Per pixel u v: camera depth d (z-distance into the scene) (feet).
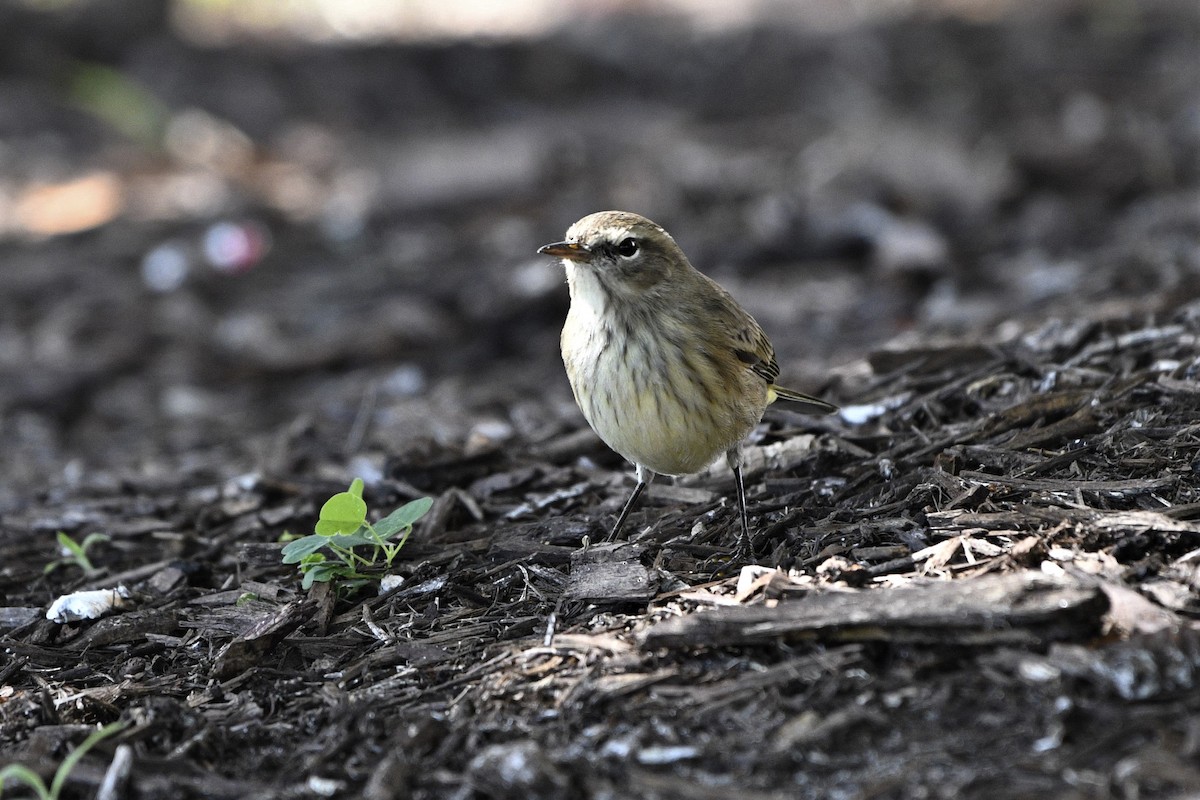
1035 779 20.06
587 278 28.91
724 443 30.12
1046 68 87.76
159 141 84.43
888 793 20.22
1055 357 37.68
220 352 58.08
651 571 28.25
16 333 60.08
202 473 43.19
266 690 26.30
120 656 28.78
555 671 24.71
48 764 23.54
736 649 24.14
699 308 29.45
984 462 30.76
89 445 49.37
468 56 98.32
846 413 36.81
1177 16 97.30
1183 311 38.99
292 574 31.73
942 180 66.74
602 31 104.32
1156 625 22.67
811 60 95.66
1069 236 60.23
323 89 92.99
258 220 73.10
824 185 68.74
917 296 56.29
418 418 46.06
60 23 92.79
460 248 67.62
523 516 34.32
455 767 22.45
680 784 21.06
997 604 22.97
